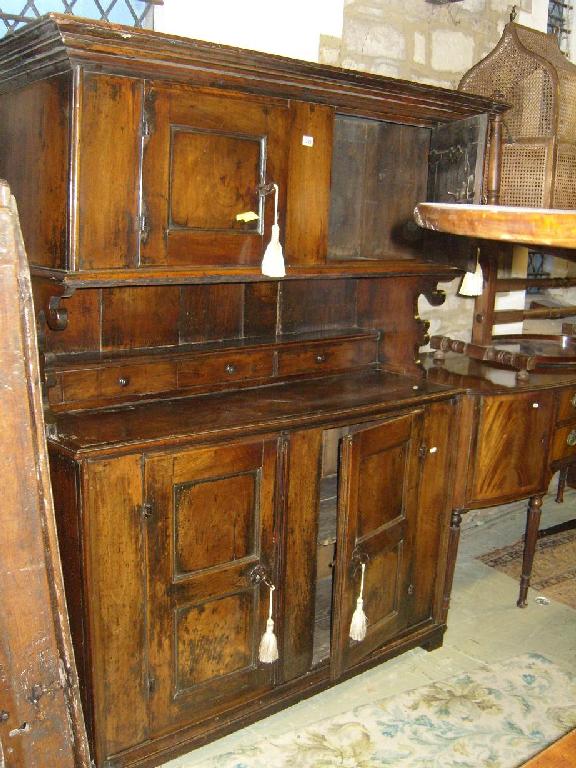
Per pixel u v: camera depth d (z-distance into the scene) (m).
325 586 2.69
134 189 1.76
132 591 1.82
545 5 3.35
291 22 2.41
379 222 2.62
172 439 1.80
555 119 2.81
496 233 0.65
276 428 1.99
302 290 2.55
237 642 2.06
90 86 1.65
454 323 3.26
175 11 2.23
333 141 2.29
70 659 1.33
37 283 1.83
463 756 2.12
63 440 1.75
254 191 1.98
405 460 2.35
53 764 1.32
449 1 2.78
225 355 2.29
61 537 1.79
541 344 3.33
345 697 2.37
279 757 2.10
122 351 2.15
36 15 2.07
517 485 2.69
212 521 1.93
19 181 1.86
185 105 1.80
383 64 2.72
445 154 2.47
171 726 1.98
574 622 2.83
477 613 2.87
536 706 2.34
